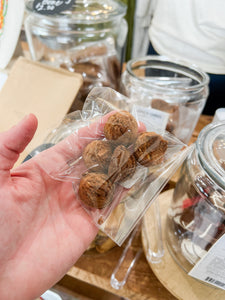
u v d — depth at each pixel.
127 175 0.18
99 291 0.25
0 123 0.26
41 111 0.25
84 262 0.22
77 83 0.26
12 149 0.16
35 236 0.18
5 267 0.17
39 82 0.27
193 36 0.34
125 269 0.22
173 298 0.20
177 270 0.20
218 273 0.18
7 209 0.17
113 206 0.19
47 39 0.30
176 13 0.34
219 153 0.17
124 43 0.34
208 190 0.17
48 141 0.23
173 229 0.22
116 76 0.33
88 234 0.20
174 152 0.20
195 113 0.28
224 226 0.17
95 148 0.18
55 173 0.19
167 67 0.31
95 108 0.20
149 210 0.24
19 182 0.18
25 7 0.28
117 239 0.19
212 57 0.34
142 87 0.26
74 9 0.28
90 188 0.17
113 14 0.28
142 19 0.46
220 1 0.31
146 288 0.21
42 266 0.18
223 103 0.39
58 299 0.23
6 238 0.17
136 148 0.18
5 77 0.29
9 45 0.28
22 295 0.17
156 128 0.21
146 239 0.22
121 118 0.18
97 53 0.31
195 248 0.19
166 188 0.28
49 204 0.20
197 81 0.29
